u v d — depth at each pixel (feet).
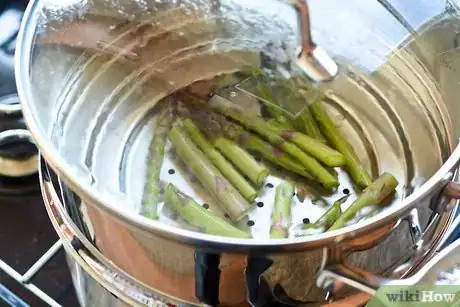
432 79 2.76
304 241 1.90
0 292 2.96
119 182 2.85
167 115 3.14
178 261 2.07
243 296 2.18
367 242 2.04
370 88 3.10
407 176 2.85
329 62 3.08
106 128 2.98
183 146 2.98
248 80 3.21
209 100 3.18
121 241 2.15
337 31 3.05
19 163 3.26
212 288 2.15
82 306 2.81
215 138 3.03
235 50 3.24
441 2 2.78
